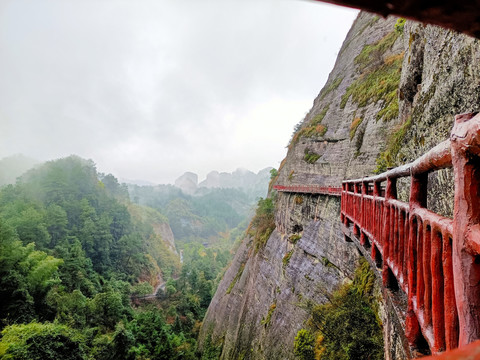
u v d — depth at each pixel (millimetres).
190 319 56281
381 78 24609
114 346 31234
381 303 11562
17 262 34000
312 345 13344
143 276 88625
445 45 8219
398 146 14352
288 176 35469
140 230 122188
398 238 4062
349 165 23188
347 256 17156
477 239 1608
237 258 46969
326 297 17812
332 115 31469
